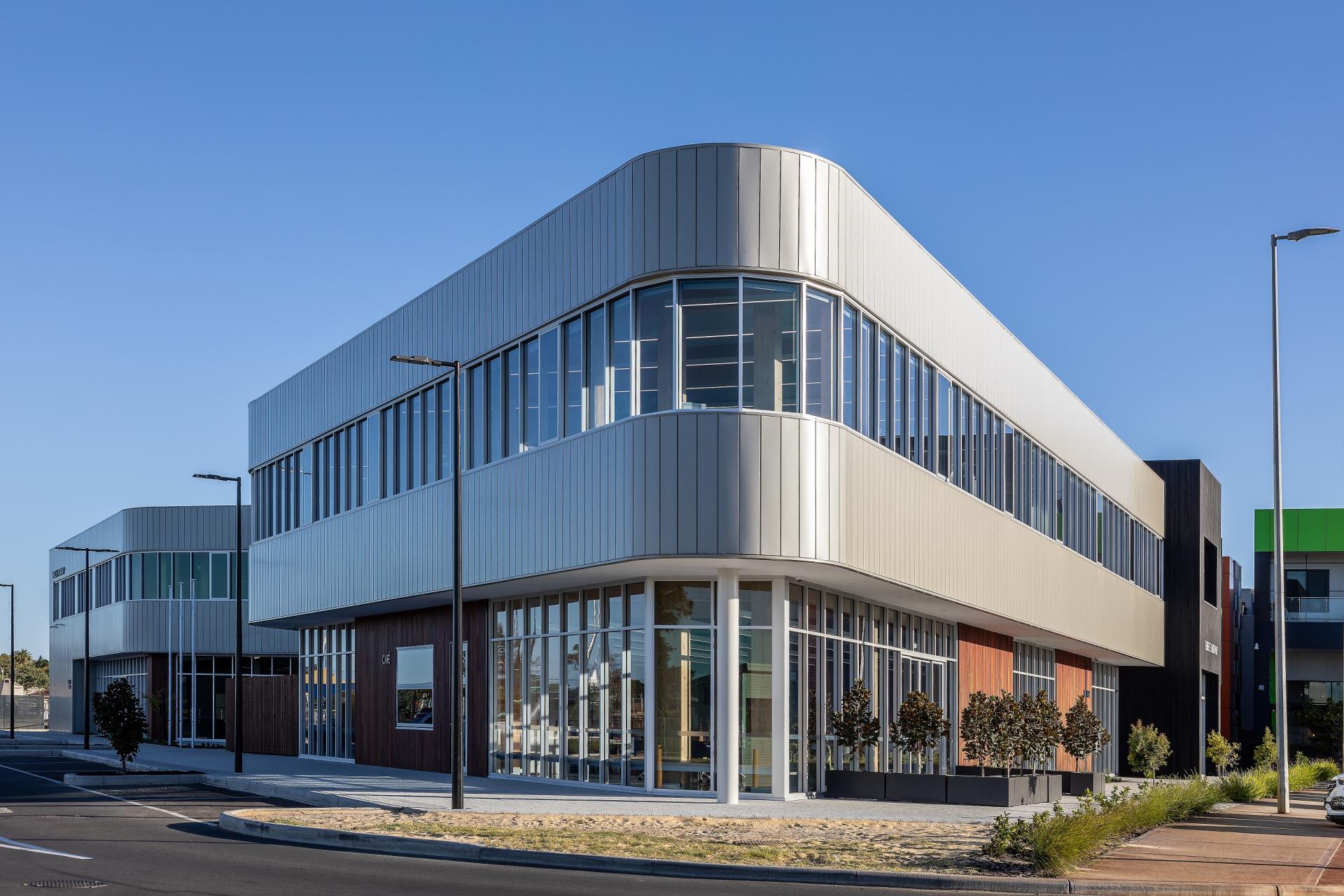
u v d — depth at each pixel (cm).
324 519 3828
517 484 2784
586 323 2600
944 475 2973
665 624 2588
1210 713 6019
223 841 1980
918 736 2672
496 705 3181
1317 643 6550
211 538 6681
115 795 2855
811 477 2336
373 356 3562
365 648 3897
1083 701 3294
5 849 1850
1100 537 4450
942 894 1541
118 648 6775
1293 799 3338
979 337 3241
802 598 2628
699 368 2353
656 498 2322
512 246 2878
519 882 1544
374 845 1892
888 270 2677
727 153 2366
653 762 2564
